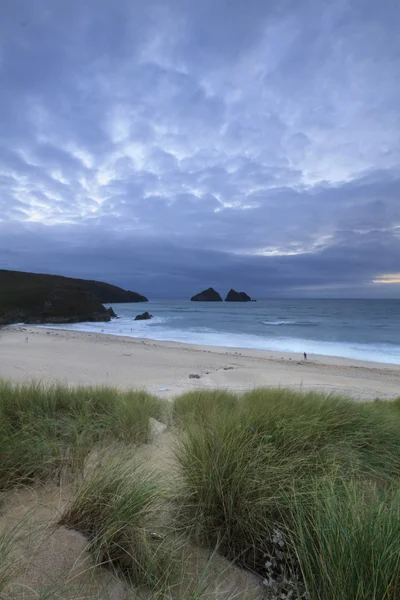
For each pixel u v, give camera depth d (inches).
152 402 220.8
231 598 54.8
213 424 115.6
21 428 117.8
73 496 78.3
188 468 87.5
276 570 62.6
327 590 52.3
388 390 512.7
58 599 50.1
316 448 109.3
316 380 573.0
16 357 721.0
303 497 74.2
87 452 107.4
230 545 68.4
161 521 72.7
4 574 52.4
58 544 61.3
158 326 1902.1
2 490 80.5
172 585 54.8
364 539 55.9
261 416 125.3
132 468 85.3
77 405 166.2
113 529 62.2
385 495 71.3
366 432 133.1
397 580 51.0
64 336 1250.0
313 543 59.8
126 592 54.1
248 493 73.0
